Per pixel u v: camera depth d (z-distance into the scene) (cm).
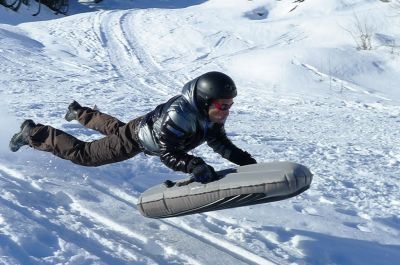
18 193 403
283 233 380
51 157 508
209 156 623
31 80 1270
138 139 361
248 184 300
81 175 469
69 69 1503
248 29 2116
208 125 331
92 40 1980
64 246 320
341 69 1580
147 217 352
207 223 388
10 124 666
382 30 1920
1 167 471
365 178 586
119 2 3781
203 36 2034
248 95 1345
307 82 1491
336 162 658
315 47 1700
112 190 446
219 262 324
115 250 327
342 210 453
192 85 319
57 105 919
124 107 1003
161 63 1697
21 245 311
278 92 1400
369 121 1073
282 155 670
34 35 1986
